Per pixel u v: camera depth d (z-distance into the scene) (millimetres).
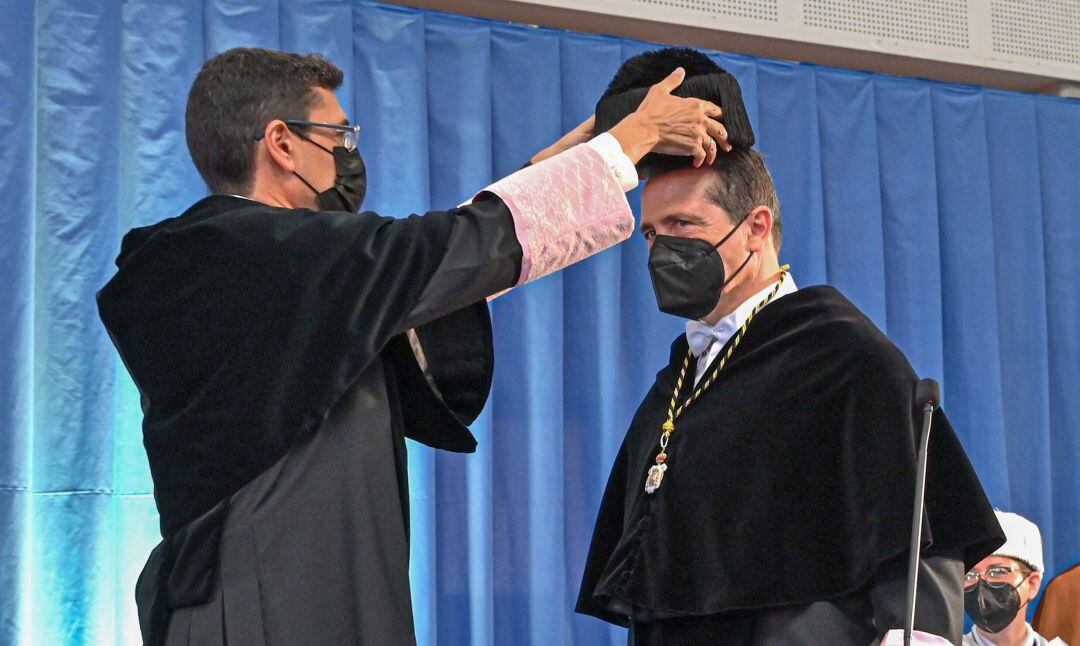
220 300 1344
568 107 3443
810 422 1812
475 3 3445
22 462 2707
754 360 1903
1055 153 3977
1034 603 3557
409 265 1323
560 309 3248
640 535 1880
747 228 1949
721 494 1822
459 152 3283
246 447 1305
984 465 3617
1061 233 3930
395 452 1387
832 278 3607
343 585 1312
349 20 3191
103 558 2775
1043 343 3799
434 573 3010
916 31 3877
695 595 1782
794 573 1734
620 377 3334
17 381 2730
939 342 3656
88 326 2834
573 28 3619
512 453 3184
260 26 3092
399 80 3230
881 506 1709
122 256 1461
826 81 3723
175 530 1337
